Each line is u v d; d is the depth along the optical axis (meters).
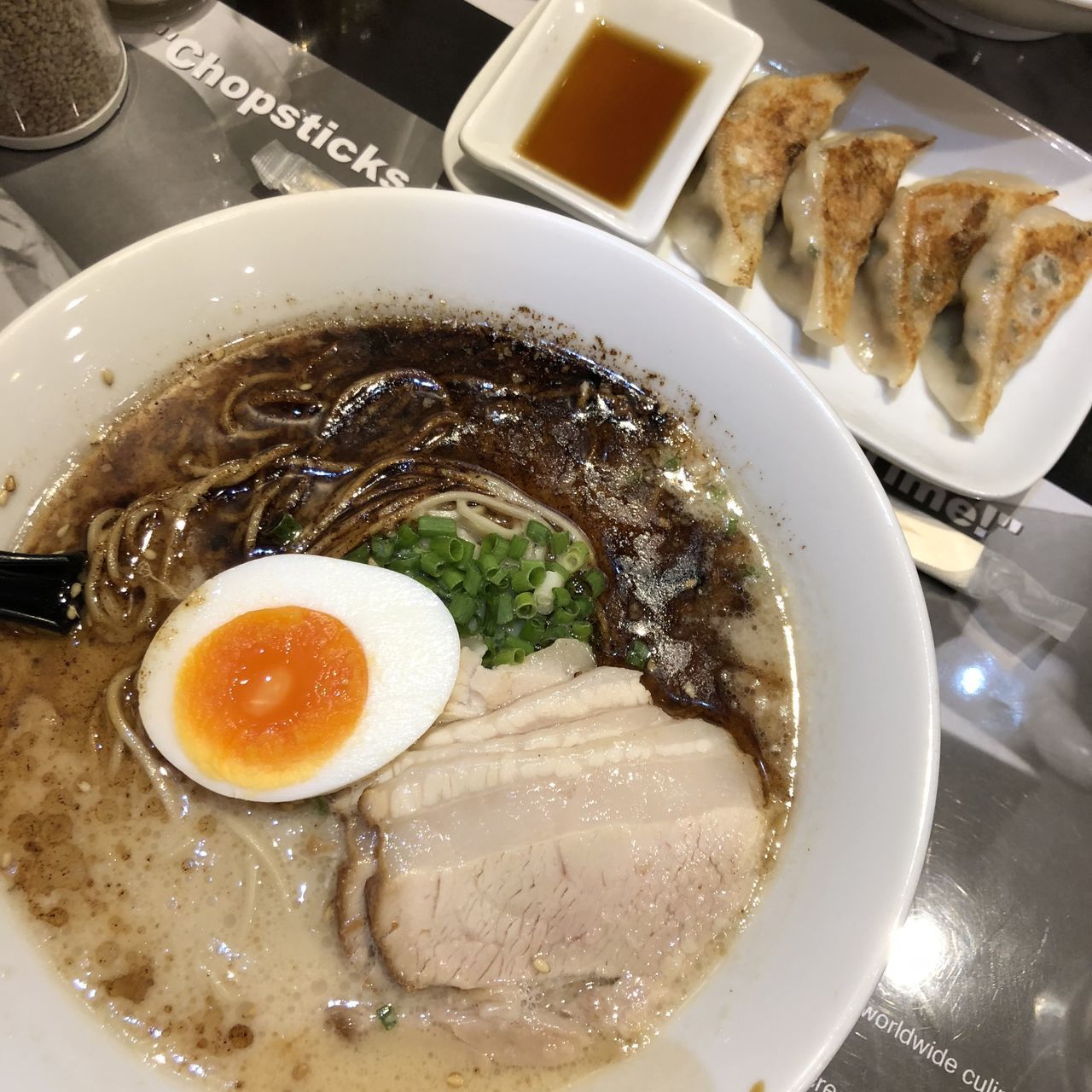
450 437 0.23
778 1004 0.19
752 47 0.25
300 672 0.21
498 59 0.25
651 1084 0.19
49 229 0.24
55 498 0.21
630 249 0.21
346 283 0.22
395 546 0.22
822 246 0.25
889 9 0.28
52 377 0.20
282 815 0.21
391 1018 0.20
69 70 0.23
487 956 0.20
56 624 0.21
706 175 0.26
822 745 0.21
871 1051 0.22
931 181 0.27
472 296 0.23
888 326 0.26
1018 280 0.25
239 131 0.26
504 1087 0.20
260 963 0.20
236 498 0.22
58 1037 0.19
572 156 0.25
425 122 0.26
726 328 0.21
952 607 0.24
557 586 0.22
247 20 0.27
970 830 0.23
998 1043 0.22
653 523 0.23
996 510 0.25
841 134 0.27
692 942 0.20
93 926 0.20
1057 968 0.22
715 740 0.21
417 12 0.27
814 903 0.20
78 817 0.20
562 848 0.20
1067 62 0.28
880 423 0.25
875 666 0.20
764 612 0.22
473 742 0.21
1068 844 0.23
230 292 0.21
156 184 0.25
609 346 0.23
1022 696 0.24
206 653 0.21
